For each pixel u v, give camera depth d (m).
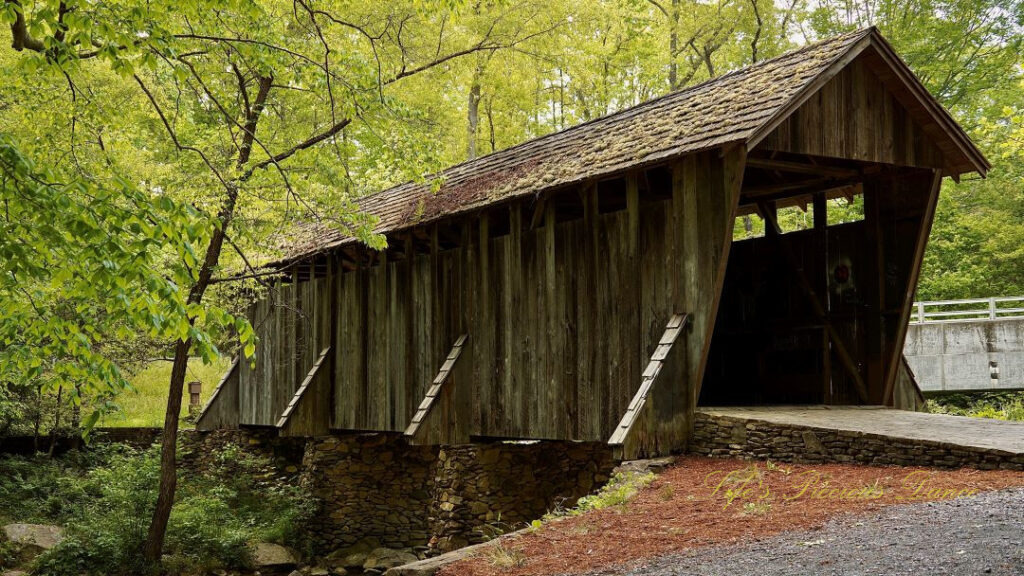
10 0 6.94
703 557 6.50
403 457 17.50
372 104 12.27
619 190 13.63
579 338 12.40
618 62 25.61
